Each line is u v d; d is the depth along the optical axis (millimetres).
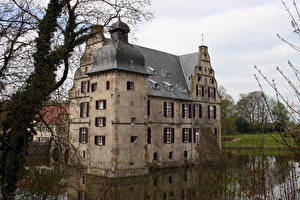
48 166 11859
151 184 28547
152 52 47562
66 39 12789
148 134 39812
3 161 11625
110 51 36219
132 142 35812
